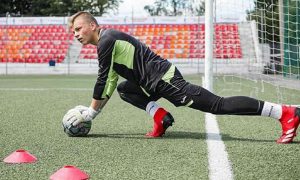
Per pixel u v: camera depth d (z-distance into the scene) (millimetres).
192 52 20406
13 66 18984
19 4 40406
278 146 3309
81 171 2367
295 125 3412
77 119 3719
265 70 11539
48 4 40250
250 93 8992
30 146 3340
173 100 3484
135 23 21406
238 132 4035
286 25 10344
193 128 4316
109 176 2449
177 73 3484
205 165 2703
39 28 22016
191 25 21172
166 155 2998
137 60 3482
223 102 3398
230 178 2404
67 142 3504
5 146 3344
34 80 14117
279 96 8188
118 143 3453
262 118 5020
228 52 14609
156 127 3740
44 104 6738
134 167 2656
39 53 21188
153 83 3469
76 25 3527
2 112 5664
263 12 8430
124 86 3799
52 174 2488
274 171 2547
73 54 20906
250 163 2750
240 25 15047
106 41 3432
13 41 21625
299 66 10594
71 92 9133
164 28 21250
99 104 3697
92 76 16625
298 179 2377
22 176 2451
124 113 5602
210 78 6410
